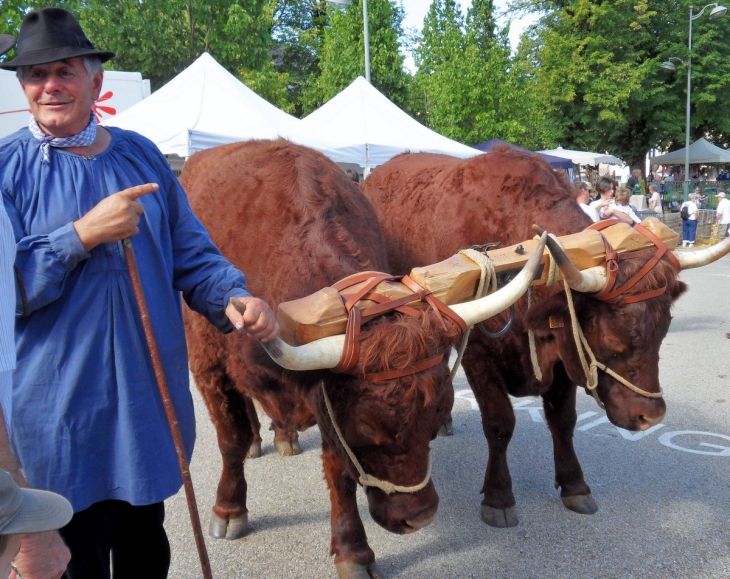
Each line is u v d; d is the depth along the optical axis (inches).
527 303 143.2
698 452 183.3
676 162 1224.8
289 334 91.3
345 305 91.7
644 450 185.5
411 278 101.4
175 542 142.1
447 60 764.0
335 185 127.0
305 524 148.6
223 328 90.0
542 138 1062.4
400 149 376.2
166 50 718.5
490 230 157.8
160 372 80.4
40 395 78.7
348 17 881.5
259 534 144.7
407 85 952.3
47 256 73.9
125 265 81.7
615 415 132.4
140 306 79.3
